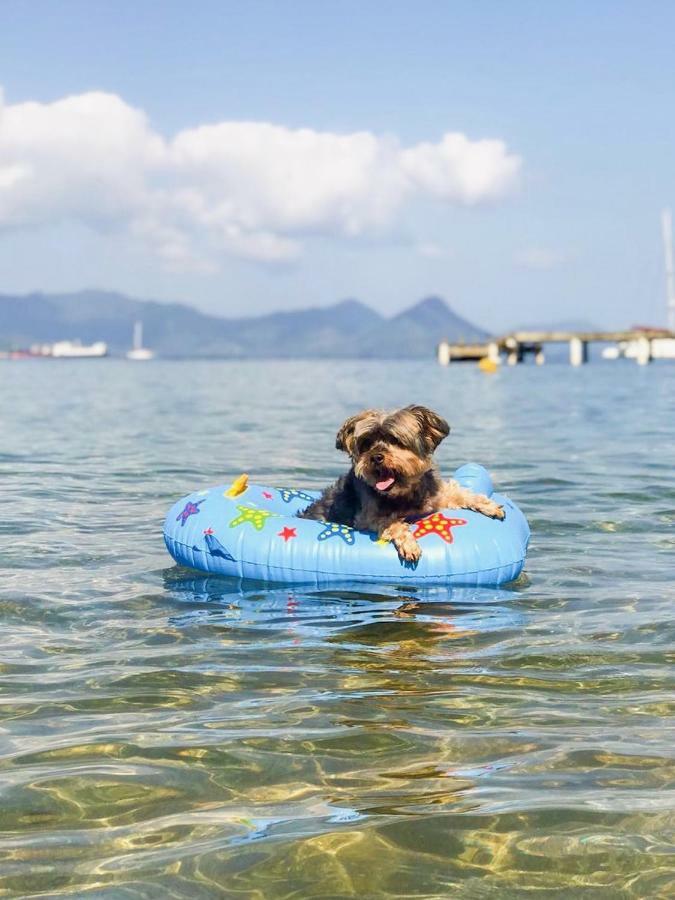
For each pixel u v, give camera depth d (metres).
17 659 1.50
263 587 1.99
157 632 1.66
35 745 1.14
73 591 1.94
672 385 12.77
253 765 1.08
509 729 1.18
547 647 1.55
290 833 0.91
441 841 0.89
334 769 1.06
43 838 0.91
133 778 1.04
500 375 18.44
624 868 0.85
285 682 1.38
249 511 2.15
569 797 0.98
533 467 3.93
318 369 28.95
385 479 2.08
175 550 2.17
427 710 1.26
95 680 1.39
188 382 16.22
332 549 2.02
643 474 3.66
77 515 2.84
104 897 0.81
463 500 2.19
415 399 9.71
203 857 0.87
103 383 15.96
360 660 1.49
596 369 22.58
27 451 4.64
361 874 0.84
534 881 0.83
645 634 1.62
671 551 2.32
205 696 1.32
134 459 4.29
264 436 5.41
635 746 1.12
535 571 2.13
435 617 1.75
